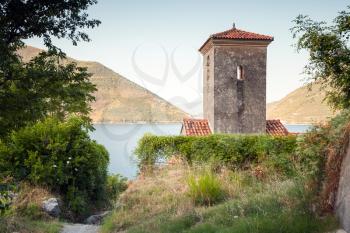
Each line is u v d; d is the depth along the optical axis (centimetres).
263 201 700
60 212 1169
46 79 779
